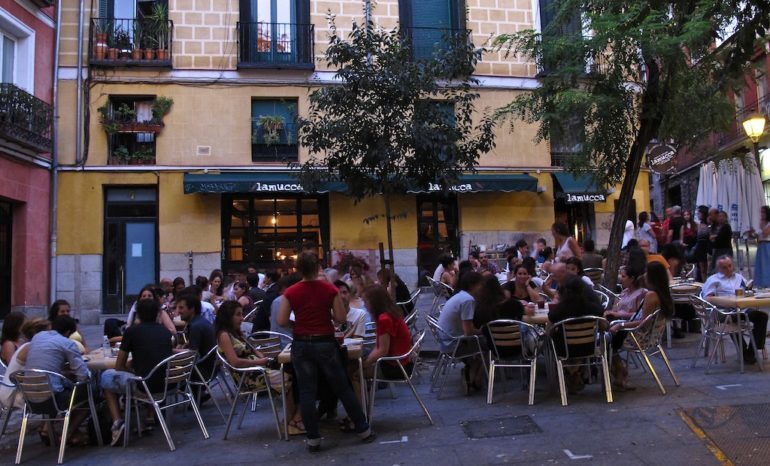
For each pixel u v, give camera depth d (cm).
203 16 1611
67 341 591
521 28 1730
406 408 653
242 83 1605
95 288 1523
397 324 613
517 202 1708
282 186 1529
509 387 718
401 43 873
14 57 1423
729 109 1020
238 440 587
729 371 715
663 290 657
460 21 1714
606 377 621
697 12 832
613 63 986
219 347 616
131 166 1547
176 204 1565
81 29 1552
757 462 443
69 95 1546
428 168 843
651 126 1012
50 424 594
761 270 1157
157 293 919
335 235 1617
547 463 469
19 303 1407
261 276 1373
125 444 584
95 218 1535
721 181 1772
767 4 517
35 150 1431
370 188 869
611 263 1023
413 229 1653
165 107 1567
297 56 1638
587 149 1060
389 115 827
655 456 468
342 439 566
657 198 3020
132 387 591
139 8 1614
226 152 1586
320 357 535
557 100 1025
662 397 621
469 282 698
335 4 1664
